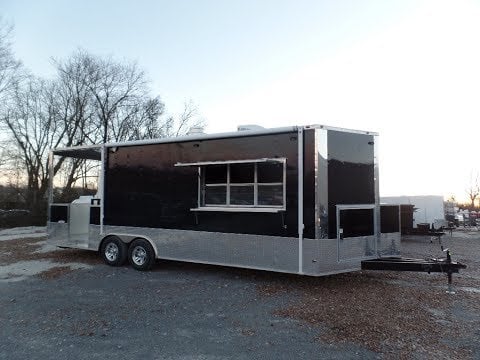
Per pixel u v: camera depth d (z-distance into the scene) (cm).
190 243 718
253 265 646
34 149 2716
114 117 3036
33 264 858
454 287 648
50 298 577
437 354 377
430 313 502
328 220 600
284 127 622
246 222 656
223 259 679
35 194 2619
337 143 618
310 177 598
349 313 499
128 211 803
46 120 2752
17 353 382
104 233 834
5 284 673
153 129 3194
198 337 423
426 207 1872
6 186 2658
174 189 745
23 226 2239
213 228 693
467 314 500
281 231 620
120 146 823
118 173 825
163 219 755
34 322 471
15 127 2625
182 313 504
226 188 691
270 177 644
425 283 675
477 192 4209
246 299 568
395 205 686
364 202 642
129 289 627
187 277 712
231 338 421
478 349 390
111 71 2986
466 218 2536
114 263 816
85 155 988
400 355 375
